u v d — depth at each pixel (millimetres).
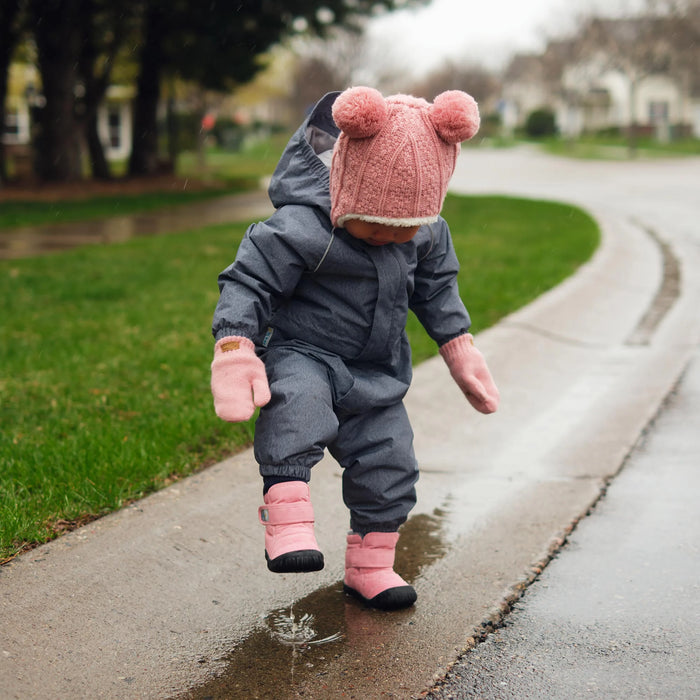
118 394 3006
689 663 1558
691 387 3375
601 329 4375
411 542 2062
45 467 2297
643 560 1966
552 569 1937
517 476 2488
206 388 3076
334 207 1575
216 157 29531
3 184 13859
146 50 15500
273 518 1586
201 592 1776
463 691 1485
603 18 34750
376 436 1689
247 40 14312
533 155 28781
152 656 1560
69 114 14641
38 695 1438
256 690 1477
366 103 1488
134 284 5379
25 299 4867
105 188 14414
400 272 1649
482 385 1770
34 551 1849
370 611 1737
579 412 3086
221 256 6715
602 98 43250
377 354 1691
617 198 12625
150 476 2258
